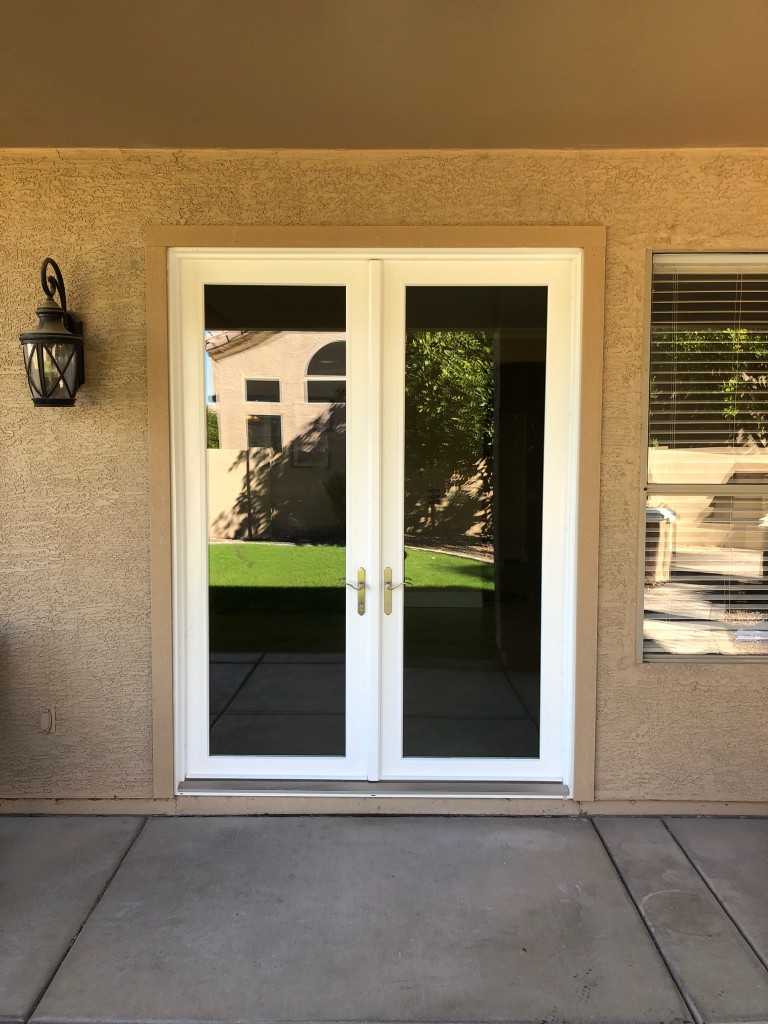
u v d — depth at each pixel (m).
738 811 3.29
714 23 2.23
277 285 3.28
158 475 3.21
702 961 2.35
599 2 2.14
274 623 3.41
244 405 3.32
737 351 3.23
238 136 3.01
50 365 3.00
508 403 3.31
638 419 3.21
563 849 3.00
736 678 3.27
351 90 2.64
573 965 2.33
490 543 3.36
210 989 2.22
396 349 3.29
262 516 3.36
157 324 3.17
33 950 2.39
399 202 3.14
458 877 2.79
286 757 3.39
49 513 3.24
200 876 2.80
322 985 2.24
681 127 2.92
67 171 3.14
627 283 3.16
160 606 3.25
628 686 3.28
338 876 2.80
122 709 3.29
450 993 2.21
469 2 2.13
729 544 3.29
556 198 3.14
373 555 3.33
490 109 2.77
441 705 3.39
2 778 3.30
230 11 2.18
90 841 3.06
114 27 2.25
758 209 3.14
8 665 3.29
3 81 2.57
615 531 3.24
